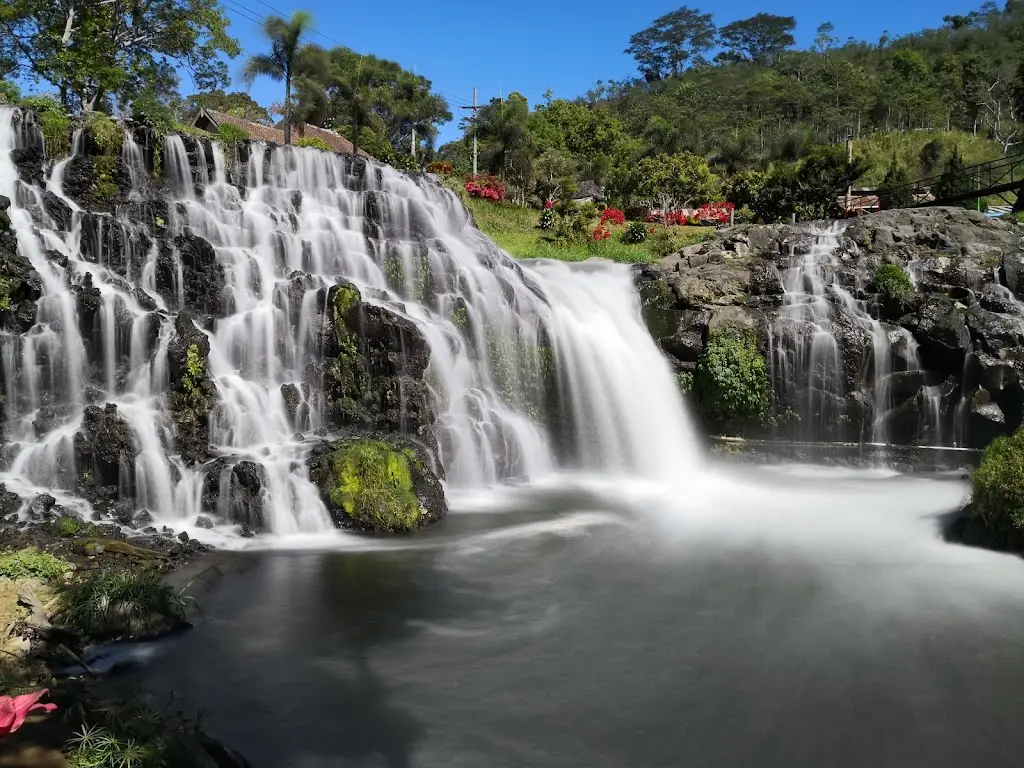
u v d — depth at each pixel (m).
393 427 16.20
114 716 6.79
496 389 19.70
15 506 12.01
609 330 22.77
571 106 78.31
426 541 13.38
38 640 8.53
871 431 22.88
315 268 19.59
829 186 42.66
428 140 68.56
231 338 16.12
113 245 16.56
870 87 112.81
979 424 22.11
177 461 13.60
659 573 12.14
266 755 7.09
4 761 6.02
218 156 20.75
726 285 24.28
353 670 8.70
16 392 13.64
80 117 19.53
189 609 10.06
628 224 40.69
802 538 14.25
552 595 11.09
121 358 14.77
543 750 7.29
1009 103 92.25
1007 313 23.03
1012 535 13.06
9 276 13.93
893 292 23.83
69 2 29.12
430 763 7.05
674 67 165.00
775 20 163.00
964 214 28.14
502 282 21.69
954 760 7.26
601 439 20.55
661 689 8.45
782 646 9.53
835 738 7.56
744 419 23.08
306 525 13.53
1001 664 9.10
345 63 62.47
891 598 11.15
